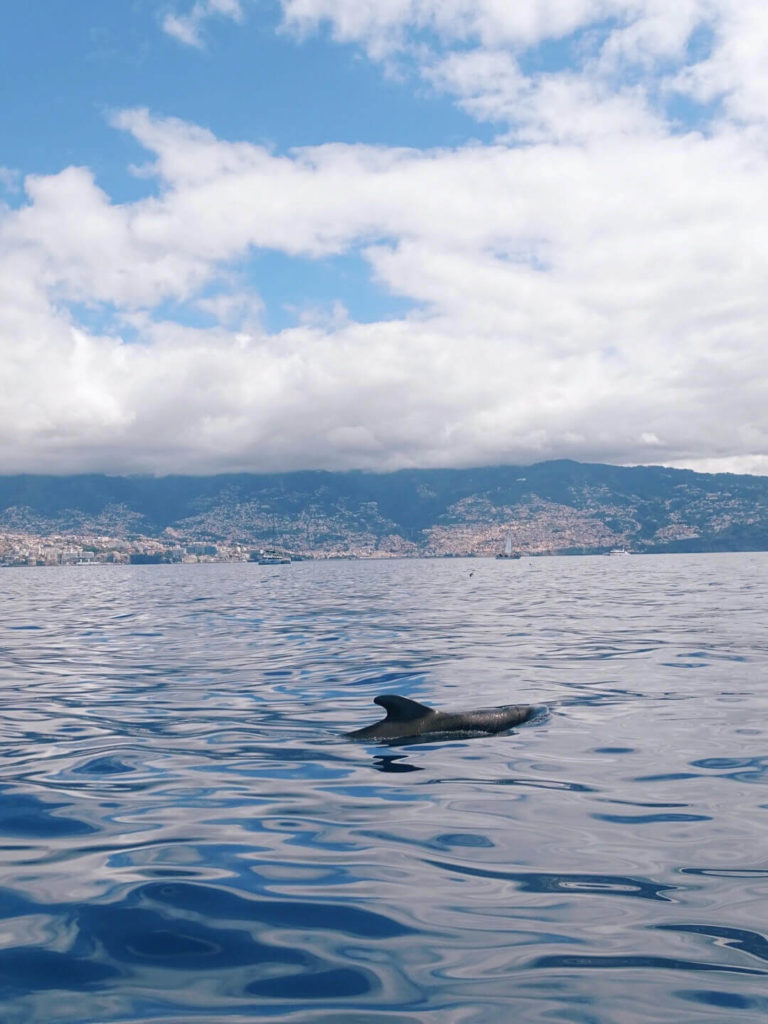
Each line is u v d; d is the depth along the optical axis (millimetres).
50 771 9969
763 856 6758
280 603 48438
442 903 5961
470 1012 4488
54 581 116062
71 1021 4422
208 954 5219
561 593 55281
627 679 16312
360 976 4922
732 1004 4516
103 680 17750
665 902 5887
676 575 92250
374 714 13438
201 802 8578
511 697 14500
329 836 7473
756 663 18297
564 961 5059
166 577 140875
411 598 51688
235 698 15156
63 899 6102
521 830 7547
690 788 8773
